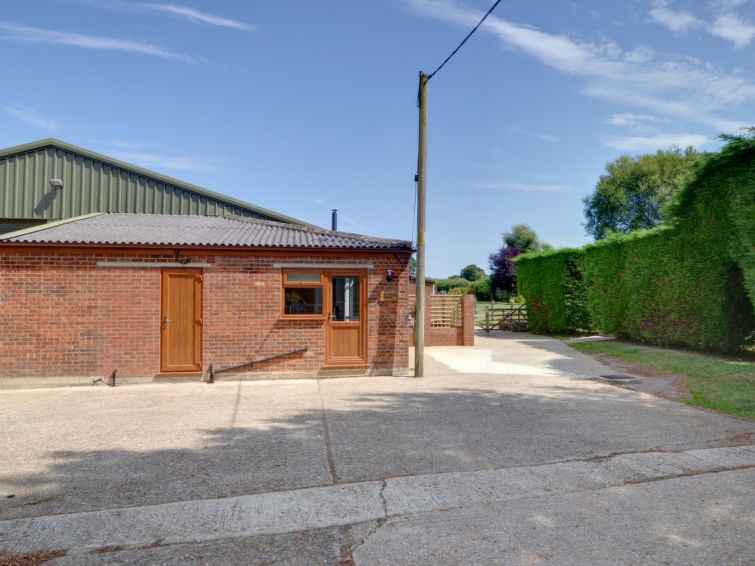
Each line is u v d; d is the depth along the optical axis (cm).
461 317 1667
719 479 431
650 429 594
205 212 1545
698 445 529
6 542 330
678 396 775
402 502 392
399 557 309
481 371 1089
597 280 1591
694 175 1102
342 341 1027
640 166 4000
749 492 402
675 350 1215
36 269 941
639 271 1353
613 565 296
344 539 334
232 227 1252
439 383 937
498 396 805
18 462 494
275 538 336
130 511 378
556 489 415
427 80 1053
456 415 677
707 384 817
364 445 543
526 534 337
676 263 1200
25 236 977
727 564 295
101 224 1189
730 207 1004
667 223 1303
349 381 970
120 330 959
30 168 1474
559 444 538
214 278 987
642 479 434
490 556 308
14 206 1462
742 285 1084
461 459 493
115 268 960
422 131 1051
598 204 4238
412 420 651
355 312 1037
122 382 955
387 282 1037
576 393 823
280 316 1002
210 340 984
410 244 1049
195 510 380
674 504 381
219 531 346
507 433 583
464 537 334
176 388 910
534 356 1331
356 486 425
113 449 535
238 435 588
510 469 462
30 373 937
